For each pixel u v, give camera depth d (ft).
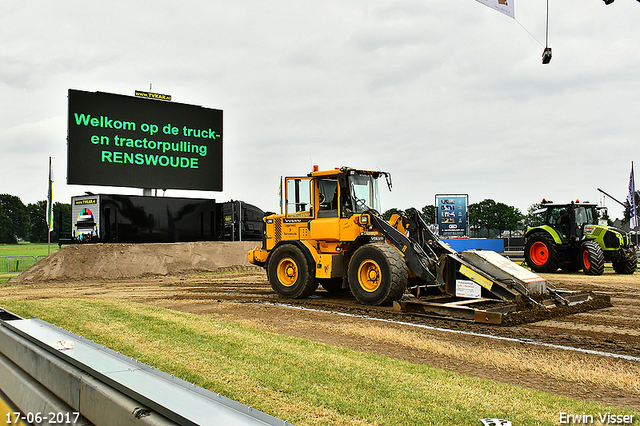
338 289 39.58
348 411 12.07
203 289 43.01
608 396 13.88
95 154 61.46
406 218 32.07
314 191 35.50
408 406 12.42
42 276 53.21
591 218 59.67
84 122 60.80
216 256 64.75
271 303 33.12
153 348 18.70
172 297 36.78
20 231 362.33
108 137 62.34
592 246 53.57
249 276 57.41
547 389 14.48
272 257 36.96
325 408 12.26
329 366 16.08
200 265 62.08
